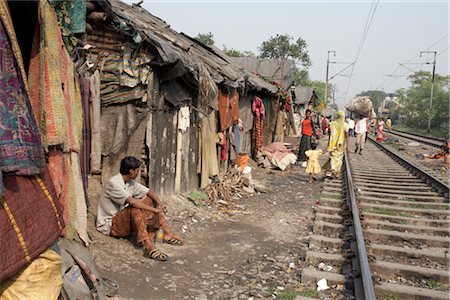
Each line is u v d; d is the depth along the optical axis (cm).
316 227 702
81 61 595
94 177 722
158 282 469
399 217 771
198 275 504
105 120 714
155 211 561
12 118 284
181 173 873
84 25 558
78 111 447
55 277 314
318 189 1130
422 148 2530
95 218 620
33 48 327
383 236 663
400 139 3616
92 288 379
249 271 523
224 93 1073
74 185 397
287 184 1192
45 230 309
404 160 1585
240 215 818
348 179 1055
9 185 288
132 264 507
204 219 761
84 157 542
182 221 724
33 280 297
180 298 436
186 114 862
